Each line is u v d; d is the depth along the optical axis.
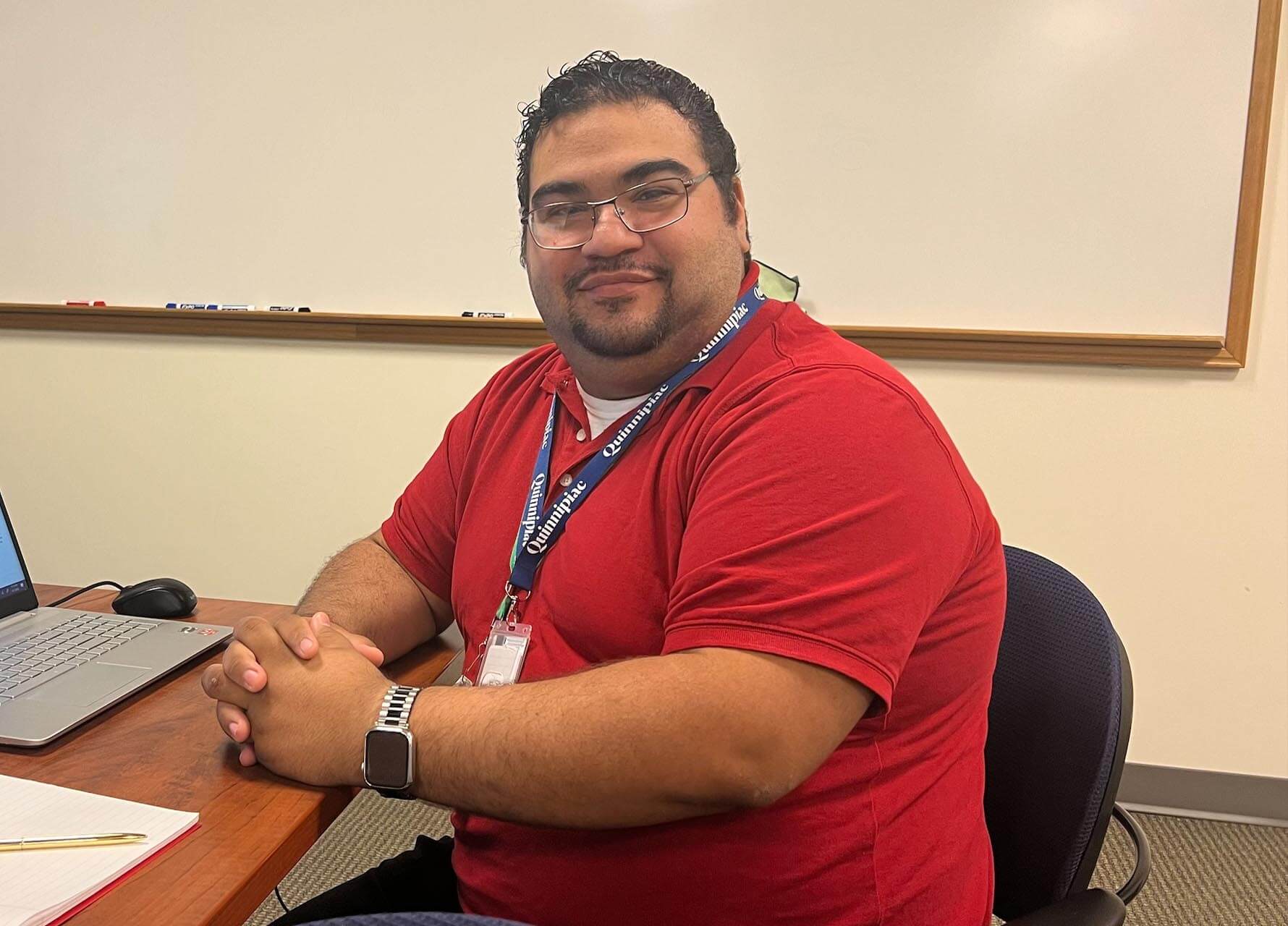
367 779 0.73
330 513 2.32
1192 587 2.01
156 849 0.63
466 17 2.07
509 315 2.16
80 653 0.96
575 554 0.88
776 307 0.96
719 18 1.98
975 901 0.87
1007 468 2.03
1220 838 2.00
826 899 0.78
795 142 1.99
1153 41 1.84
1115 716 0.87
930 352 2.00
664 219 0.91
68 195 2.29
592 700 0.71
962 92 1.92
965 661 0.84
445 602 1.15
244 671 0.77
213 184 2.23
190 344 2.31
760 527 0.73
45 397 2.40
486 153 2.11
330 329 2.22
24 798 0.69
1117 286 1.92
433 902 1.02
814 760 0.70
